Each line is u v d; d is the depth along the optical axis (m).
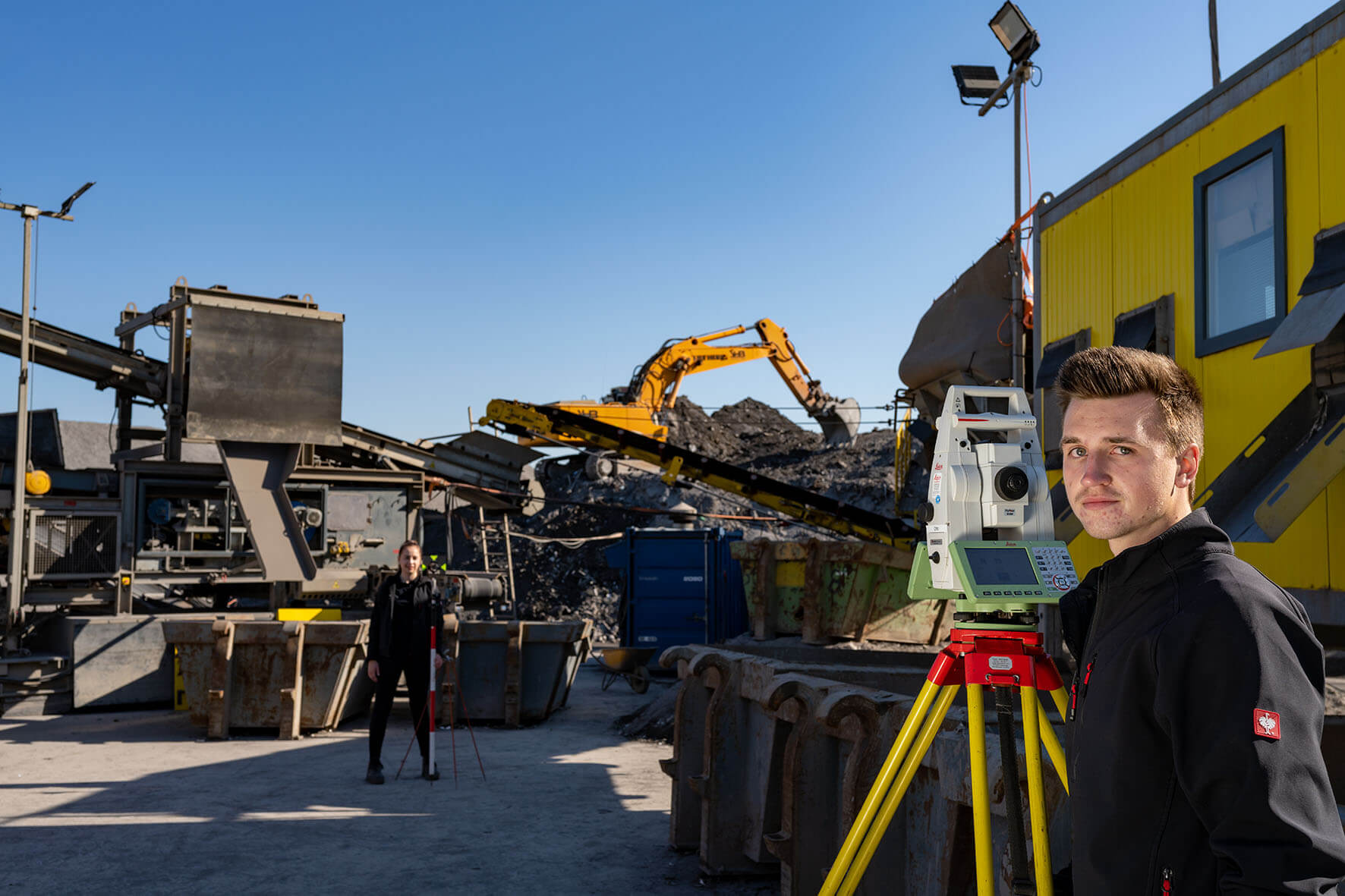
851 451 36.88
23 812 6.70
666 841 6.01
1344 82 5.42
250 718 9.80
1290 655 1.27
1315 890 1.15
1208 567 1.39
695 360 33.50
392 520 14.02
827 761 4.37
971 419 2.46
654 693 13.46
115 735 9.93
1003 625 2.22
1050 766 2.83
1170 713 1.30
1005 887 2.92
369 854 5.73
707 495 30.75
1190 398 1.53
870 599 9.71
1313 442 5.04
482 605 13.65
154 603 13.24
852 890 2.35
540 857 5.68
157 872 5.36
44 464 13.55
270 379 12.84
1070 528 7.53
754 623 10.55
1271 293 6.02
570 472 32.91
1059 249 8.87
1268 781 1.20
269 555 12.34
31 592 12.02
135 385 14.12
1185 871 1.31
